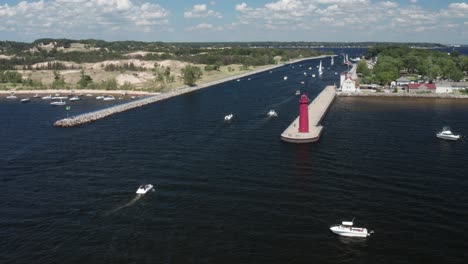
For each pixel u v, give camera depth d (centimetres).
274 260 7081
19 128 18188
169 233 8000
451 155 12950
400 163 12131
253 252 7312
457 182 10538
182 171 11519
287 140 14738
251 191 10000
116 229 8194
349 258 7131
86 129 17612
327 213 8769
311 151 13438
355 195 9700
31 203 9544
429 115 19762
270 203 9288
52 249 7512
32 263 7094
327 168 11675
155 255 7269
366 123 17900
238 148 13875
